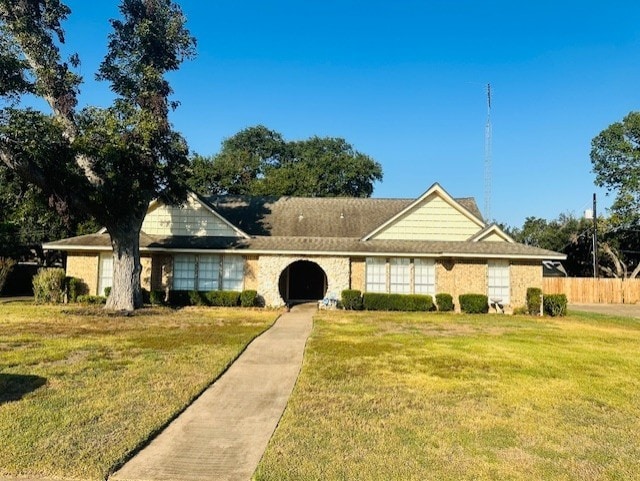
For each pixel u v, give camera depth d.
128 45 20.55
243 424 6.99
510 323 19.06
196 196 25.77
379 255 24.05
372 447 6.07
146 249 23.62
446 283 24.23
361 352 12.09
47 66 19.36
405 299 23.42
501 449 6.09
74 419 6.83
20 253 33.12
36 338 13.42
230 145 62.97
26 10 19.36
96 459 5.57
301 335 14.81
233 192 48.16
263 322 17.75
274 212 29.11
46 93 19.55
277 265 24.27
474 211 28.28
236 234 25.78
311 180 47.88
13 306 22.27
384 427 6.79
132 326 16.20
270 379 9.51
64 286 24.20
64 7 19.98
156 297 23.55
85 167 19.97
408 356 11.68
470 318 20.58
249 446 6.19
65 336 13.85
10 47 17.41
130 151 18.83
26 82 17.25
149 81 20.16
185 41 21.00
